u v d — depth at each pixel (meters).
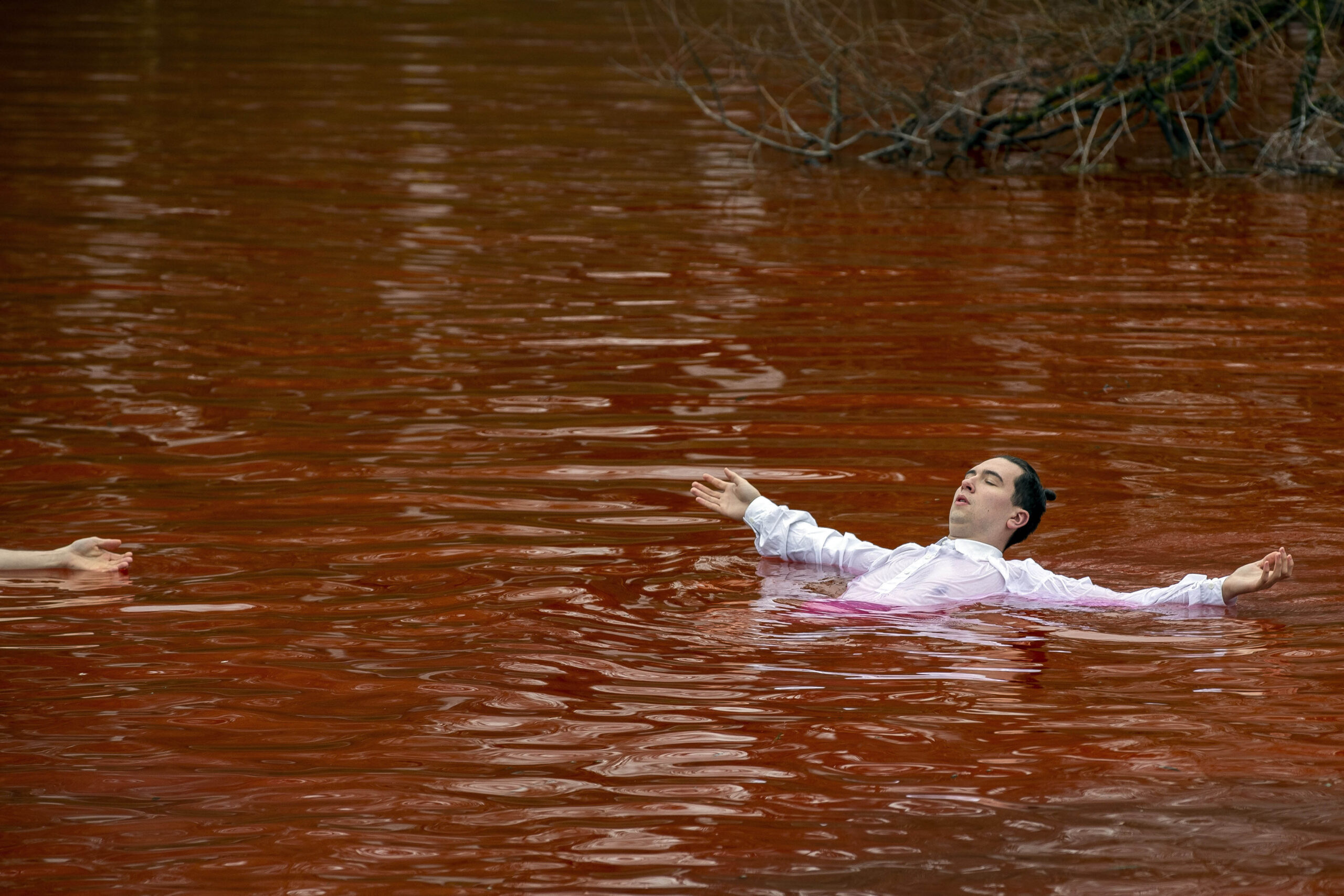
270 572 17.06
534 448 22.17
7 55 72.44
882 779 11.86
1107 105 53.41
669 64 70.31
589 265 35.59
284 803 11.55
